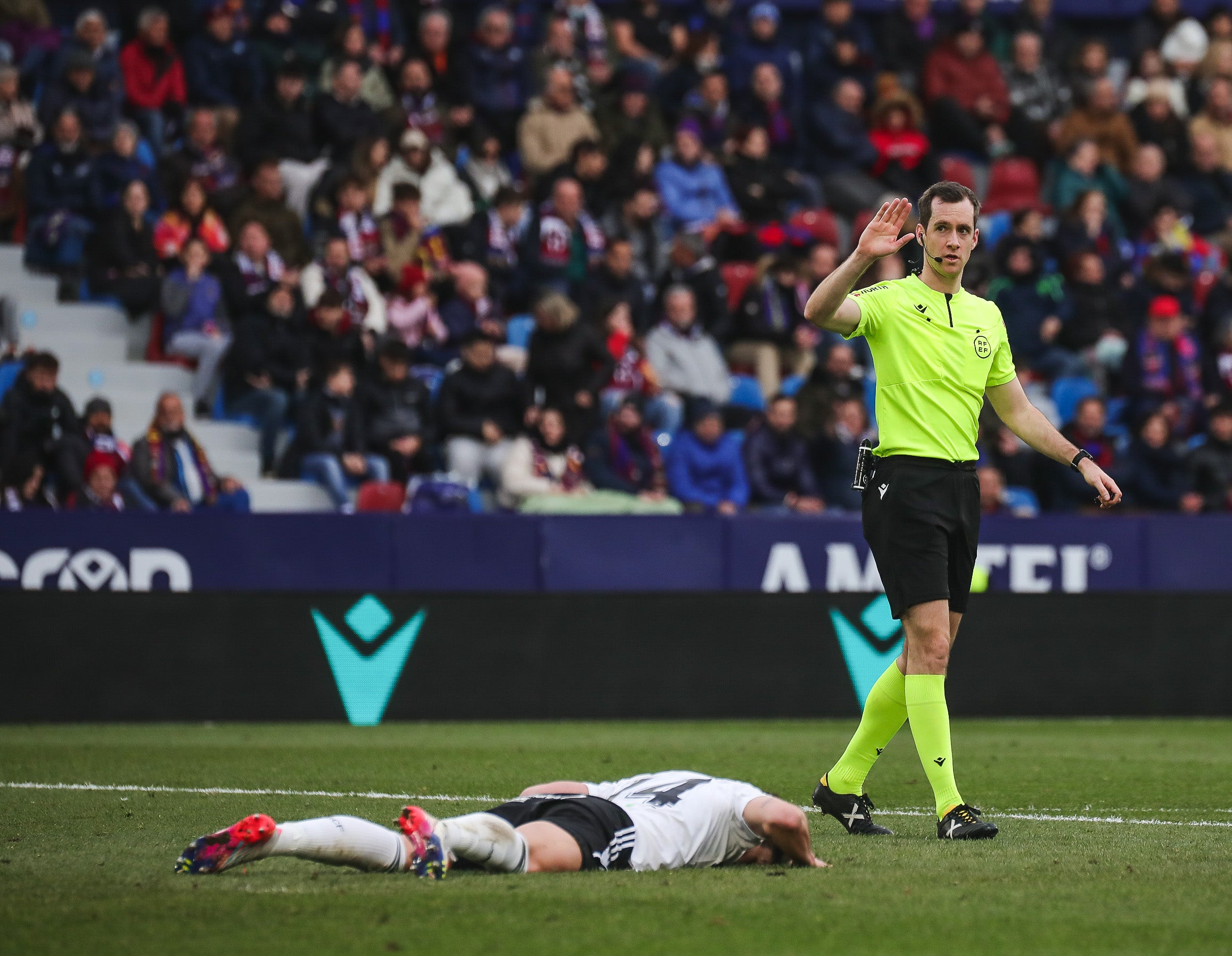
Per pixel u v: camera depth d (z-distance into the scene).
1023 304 58.53
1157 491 52.88
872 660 46.41
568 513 46.12
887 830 21.56
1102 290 59.91
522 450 49.41
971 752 35.00
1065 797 26.33
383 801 25.02
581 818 17.17
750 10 71.44
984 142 67.62
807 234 60.19
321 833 16.33
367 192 55.41
